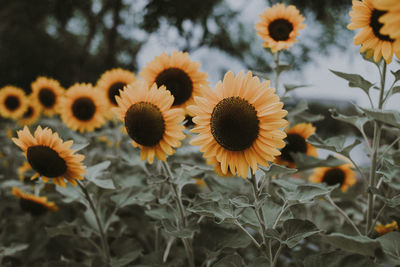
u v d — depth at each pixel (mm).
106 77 1536
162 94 959
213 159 1002
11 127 2078
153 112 950
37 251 1349
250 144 859
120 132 1570
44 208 1357
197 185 1320
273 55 1242
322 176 1326
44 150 966
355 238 776
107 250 1123
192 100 1174
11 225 1482
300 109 1253
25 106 2135
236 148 859
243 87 865
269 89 860
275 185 1263
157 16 4293
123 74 1536
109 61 6020
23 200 1351
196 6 4539
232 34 6750
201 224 1061
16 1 6465
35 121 1936
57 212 1421
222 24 6270
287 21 1227
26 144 985
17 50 7062
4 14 6516
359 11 903
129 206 1300
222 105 861
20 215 1590
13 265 1347
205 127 873
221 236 1026
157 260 1046
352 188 1312
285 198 931
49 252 1321
